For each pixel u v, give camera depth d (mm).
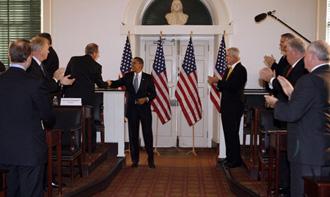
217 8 8250
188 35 8586
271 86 4395
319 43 3027
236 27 8211
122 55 8227
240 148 6395
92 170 5621
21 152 3254
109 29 8398
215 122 8641
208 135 8938
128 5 8352
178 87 7809
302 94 2967
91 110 5781
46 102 3322
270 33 8172
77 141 4988
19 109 3258
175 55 8938
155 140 8914
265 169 4941
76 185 4820
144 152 8281
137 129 6641
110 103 6844
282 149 3992
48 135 4008
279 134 3986
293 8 8117
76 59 6047
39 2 8570
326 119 2986
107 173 5574
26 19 8617
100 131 6633
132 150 6711
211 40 8867
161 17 8750
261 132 4781
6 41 8680
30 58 3410
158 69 7781
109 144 6859
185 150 8586
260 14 7496
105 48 8398
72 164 4859
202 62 8914
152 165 6695
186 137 8969
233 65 6020
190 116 7770
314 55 3025
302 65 3842
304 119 3033
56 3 8398
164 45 8945
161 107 7715
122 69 8016
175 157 7789
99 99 6641
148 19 8781
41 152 3350
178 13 8523
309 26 8094
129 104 6598
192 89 7758
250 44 8195
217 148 8250
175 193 5191
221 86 6008
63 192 4449
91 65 6031
